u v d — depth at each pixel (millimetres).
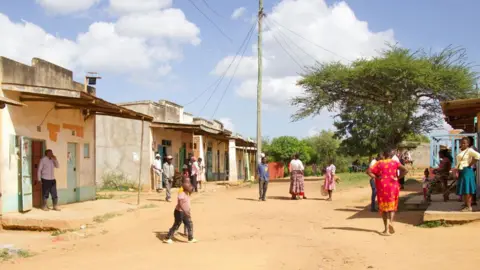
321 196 21734
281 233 12367
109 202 19281
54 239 12195
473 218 11344
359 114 48031
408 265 8023
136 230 13305
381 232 11477
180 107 34062
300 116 36562
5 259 9789
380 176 11141
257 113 30859
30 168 15344
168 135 30250
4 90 14320
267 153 60344
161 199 21688
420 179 32469
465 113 16391
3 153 14055
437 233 10719
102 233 13000
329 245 10383
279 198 21172
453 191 18234
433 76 31688
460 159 11938
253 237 11898
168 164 20875
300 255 9547
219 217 15484
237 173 47625
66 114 18219
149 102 27703
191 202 20078
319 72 35531
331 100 36219
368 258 8836
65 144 18188
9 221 13695
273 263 8883
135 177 27359
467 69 32906
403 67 31156
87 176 20109
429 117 36656
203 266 8734
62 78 18578
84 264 9164
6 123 14250
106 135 27812
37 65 16594
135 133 27500
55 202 16016
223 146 43844
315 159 66938
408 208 15289
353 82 34156
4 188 14039
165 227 13664
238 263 8922
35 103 15930
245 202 19594
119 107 17203
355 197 20531
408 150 50125
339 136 52469
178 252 10227
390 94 34781
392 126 36562
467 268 7512
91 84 21453
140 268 8688
